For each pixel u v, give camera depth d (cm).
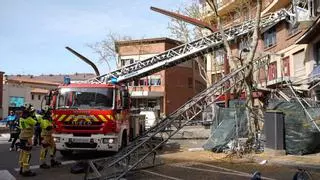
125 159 1261
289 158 1502
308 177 898
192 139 2847
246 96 1825
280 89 2339
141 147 1398
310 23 2412
